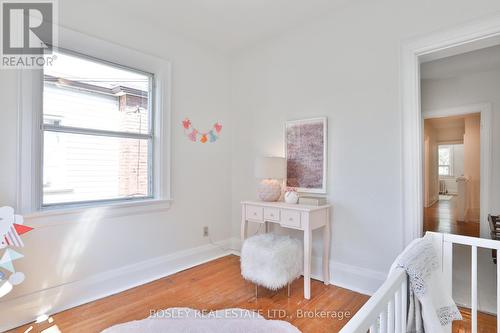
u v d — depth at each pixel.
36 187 2.08
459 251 3.57
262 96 3.24
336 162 2.60
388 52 2.30
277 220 2.52
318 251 2.69
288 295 2.33
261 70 3.25
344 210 2.54
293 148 2.90
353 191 2.49
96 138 2.45
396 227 2.24
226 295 2.33
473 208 5.52
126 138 2.66
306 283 2.27
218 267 3.00
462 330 1.84
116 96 2.58
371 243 2.38
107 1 2.39
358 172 2.46
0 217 1.76
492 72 3.40
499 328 1.36
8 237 1.78
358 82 2.47
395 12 2.27
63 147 2.25
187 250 3.06
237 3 2.45
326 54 2.68
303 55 2.86
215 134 3.40
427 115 3.81
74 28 2.24
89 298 2.27
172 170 2.94
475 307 1.42
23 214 1.97
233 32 2.97
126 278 2.52
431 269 1.29
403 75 2.22
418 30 2.15
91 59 2.40
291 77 2.96
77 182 2.33
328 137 2.65
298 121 2.87
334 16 2.62
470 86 3.54
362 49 2.45
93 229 2.33
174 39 2.97
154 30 2.80
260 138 3.26
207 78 3.32
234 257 3.35
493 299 2.29
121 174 2.62
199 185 3.21
